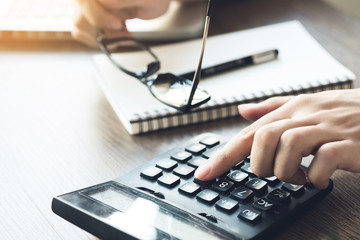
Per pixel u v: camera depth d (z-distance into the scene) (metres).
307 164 0.51
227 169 0.46
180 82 0.58
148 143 0.58
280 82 0.66
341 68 0.68
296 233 0.41
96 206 0.41
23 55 0.83
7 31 0.85
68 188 0.50
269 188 0.45
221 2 1.01
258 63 0.72
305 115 0.48
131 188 0.45
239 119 0.63
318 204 0.45
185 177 0.47
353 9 1.31
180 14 0.90
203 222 0.40
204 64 0.71
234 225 0.40
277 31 0.82
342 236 0.41
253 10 0.97
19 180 0.51
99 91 0.71
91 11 0.74
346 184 0.48
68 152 0.57
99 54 0.80
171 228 0.39
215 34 0.86
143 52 0.76
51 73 0.77
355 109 0.47
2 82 0.74
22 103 0.68
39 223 0.45
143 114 0.60
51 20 0.88
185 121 0.61
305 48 0.76
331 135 0.44
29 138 0.60
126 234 0.38
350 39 0.83
